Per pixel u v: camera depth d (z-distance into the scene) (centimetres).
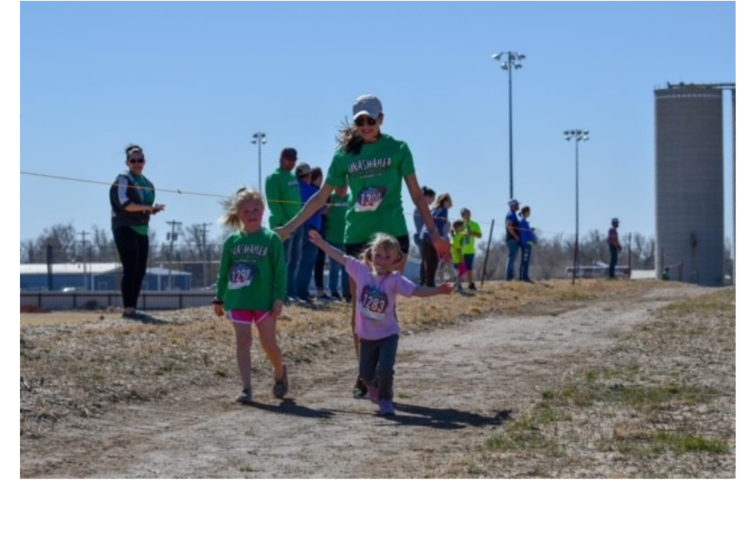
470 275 2228
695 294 2427
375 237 927
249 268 952
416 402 955
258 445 769
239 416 884
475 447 761
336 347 1291
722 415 874
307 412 905
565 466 701
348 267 923
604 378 1065
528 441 776
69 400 872
